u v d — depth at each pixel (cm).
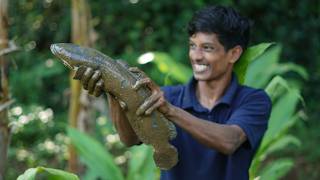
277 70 449
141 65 778
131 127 272
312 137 766
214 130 256
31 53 817
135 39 807
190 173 283
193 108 285
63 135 725
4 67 365
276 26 853
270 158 723
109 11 822
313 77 862
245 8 841
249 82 414
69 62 238
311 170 721
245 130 270
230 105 281
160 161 256
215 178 281
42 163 691
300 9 855
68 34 829
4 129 365
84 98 491
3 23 369
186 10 803
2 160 365
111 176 398
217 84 284
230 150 261
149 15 816
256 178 392
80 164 486
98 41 821
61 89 812
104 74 240
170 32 806
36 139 731
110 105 270
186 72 443
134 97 243
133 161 416
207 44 271
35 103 775
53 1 827
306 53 863
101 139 685
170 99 292
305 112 765
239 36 275
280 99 409
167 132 250
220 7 275
